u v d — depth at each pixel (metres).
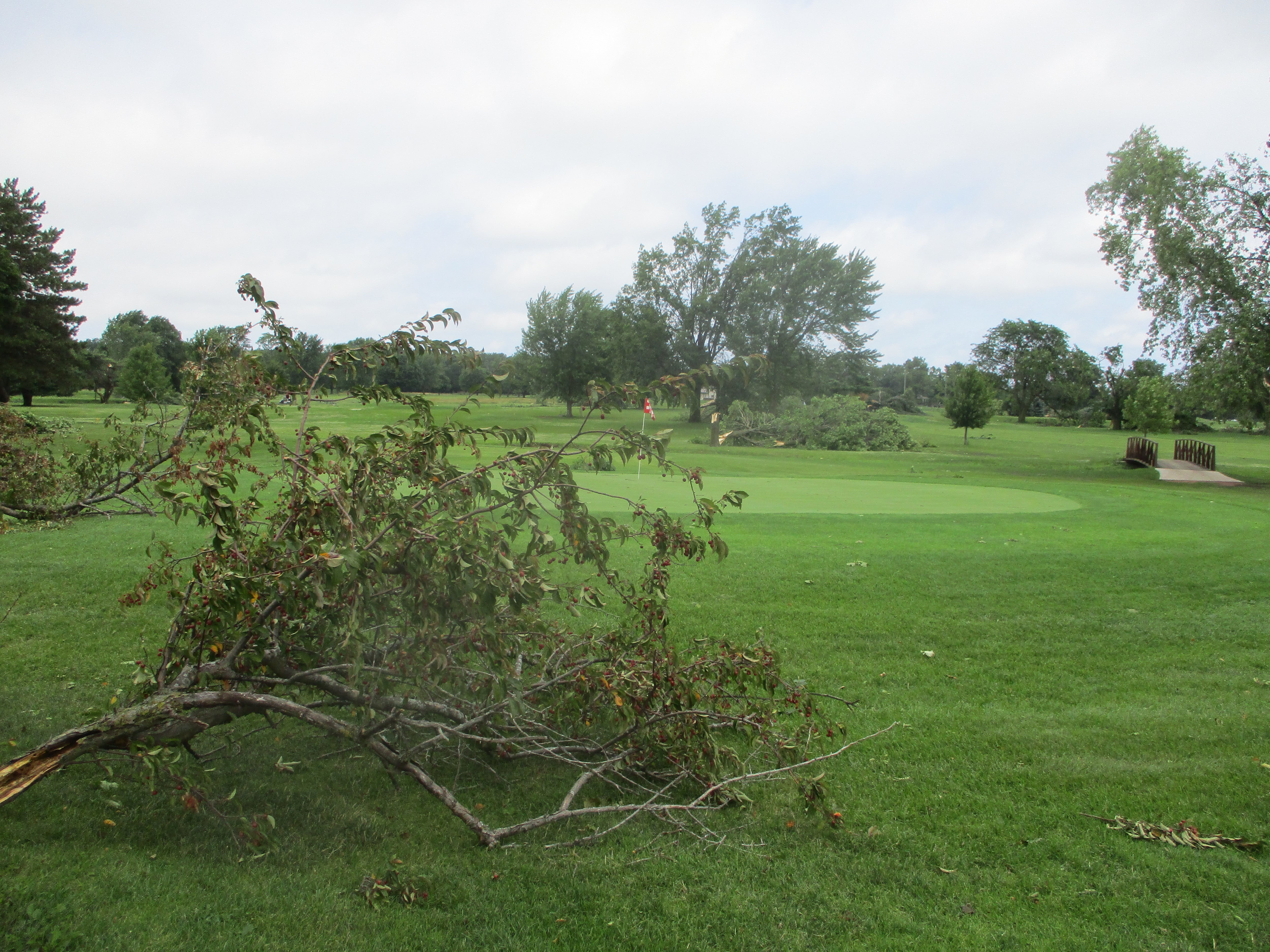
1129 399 52.88
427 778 3.54
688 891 3.26
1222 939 3.03
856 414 38.88
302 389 4.29
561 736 4.16
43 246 40.34
